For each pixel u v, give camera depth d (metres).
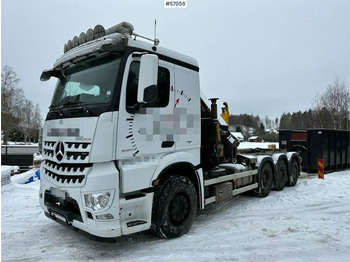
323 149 11.84
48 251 3.82
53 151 3.83
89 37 4.18
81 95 3.90
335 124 31.23
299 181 9.84
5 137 36.81
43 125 4.42
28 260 3.56
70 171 3.49
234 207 6.27
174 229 4.20
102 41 3.67
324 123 32.44
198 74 4.80
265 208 6.20
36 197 6.95
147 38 4.01
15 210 5.81
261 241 4.22
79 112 3.54
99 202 3.29
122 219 3.56
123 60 3.59
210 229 4.75
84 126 3.41
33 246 3.98
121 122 3.51
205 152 5.50
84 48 3.98
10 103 37.09
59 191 3.65
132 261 3.51
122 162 3.53
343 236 4.45
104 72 3.71
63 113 3.78
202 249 3.90
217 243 4.12
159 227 3.99
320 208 6.21
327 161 12.17
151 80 3.40
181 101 4.39
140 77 3.39
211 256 3.68
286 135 12.73
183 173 4.69
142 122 3.76
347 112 31.03
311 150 12.05
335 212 5.89
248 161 6.76
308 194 7.68
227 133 6.49
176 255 3.69
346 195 7.56
